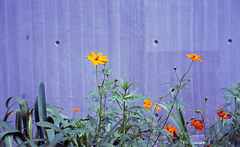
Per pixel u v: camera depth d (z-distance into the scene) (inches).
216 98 101.6
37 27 96.9
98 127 40.2
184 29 100.9
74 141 43.3
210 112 101.0
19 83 96.4
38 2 96.4
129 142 40.1
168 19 100.3
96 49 98.8
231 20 102.0
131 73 99.6
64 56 98.0
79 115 98.0
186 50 101.3
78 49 98.3
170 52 100.8
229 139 53.3
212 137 54.0
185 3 100.5
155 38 100.3
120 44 99.3
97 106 40.8
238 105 56.0
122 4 98.7
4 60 95.9
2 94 95.7
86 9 98.0
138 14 99.3
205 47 101.7
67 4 97.3
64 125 44.4
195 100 101.0
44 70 97.4
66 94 98.2
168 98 100.3
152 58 100.3
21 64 96.6
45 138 46.3
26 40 96.7
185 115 100.0
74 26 97.9
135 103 97.1
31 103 96.7
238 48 102.6
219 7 101.4
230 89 56.7
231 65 102.5
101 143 41.3
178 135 49.4
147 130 44.4
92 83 98.6
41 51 97.3
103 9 98.4
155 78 100.3
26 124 55.6
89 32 98.4
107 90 38.4
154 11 99.7
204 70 101.7
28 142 40.4
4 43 95.7
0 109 95.4
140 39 99.6
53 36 97.5
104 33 98.8
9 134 42.9
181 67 101.2
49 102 97.7
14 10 95.7
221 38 102.0
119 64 99.2
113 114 39.4
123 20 99.1
